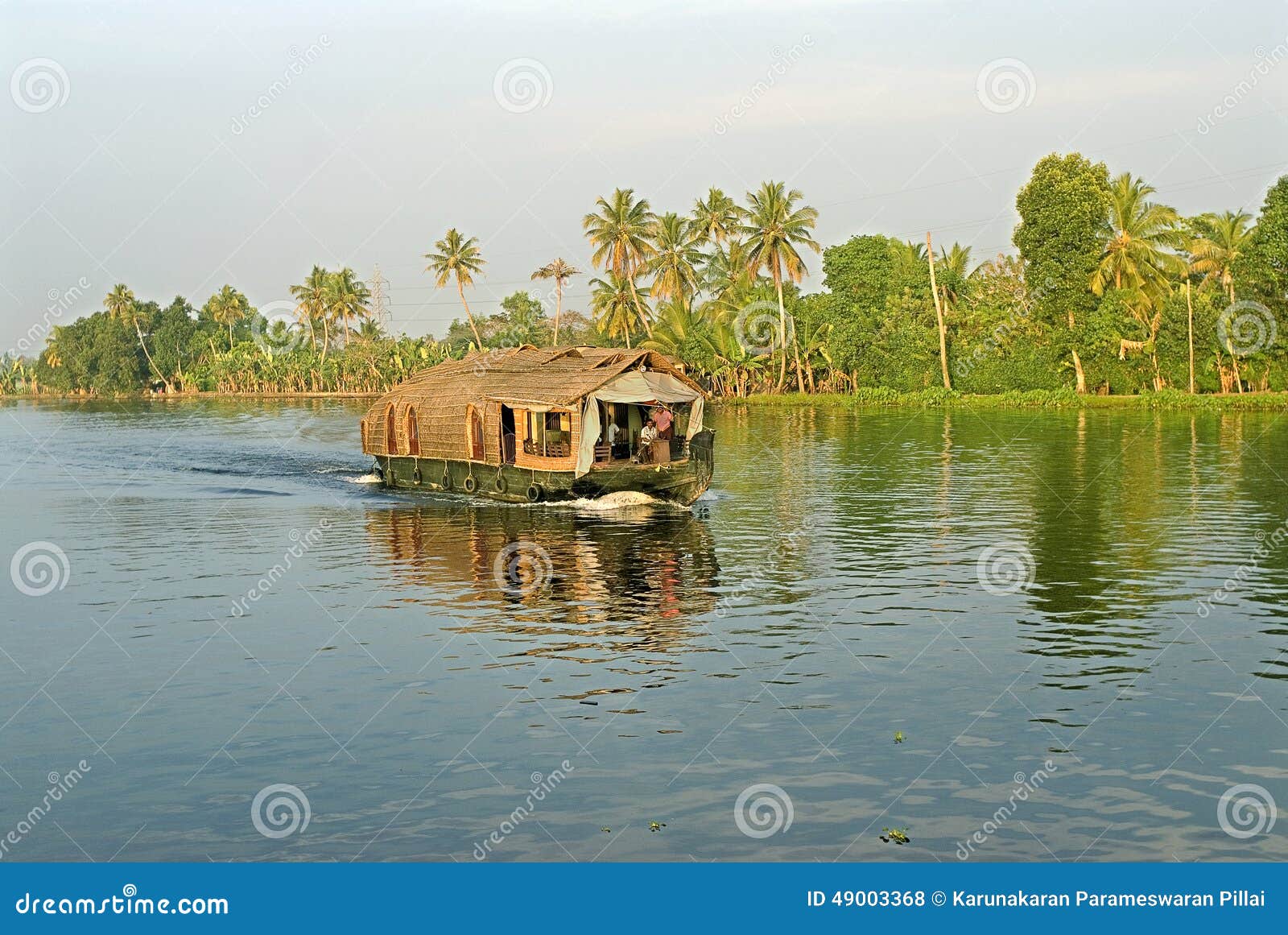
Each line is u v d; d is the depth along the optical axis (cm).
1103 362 6303
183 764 1041
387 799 966
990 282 7575
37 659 1365
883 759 1026
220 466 3656
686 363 7400
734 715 1135
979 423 5050
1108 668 1273
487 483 2675
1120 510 2353
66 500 2789
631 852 877
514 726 1115
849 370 7288
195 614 1569
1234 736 1070
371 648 1384
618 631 1448
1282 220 5575
